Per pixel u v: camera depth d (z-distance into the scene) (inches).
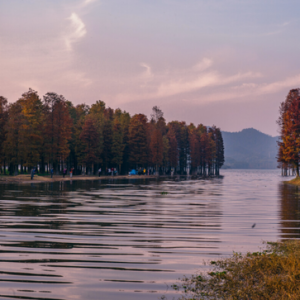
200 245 499.5
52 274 366.6
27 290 322.7
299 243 496.1
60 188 1758.1
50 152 3390.7
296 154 2847.0
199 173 7313.0
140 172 4736.7
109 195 1337.4
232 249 476.7
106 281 347.9
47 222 684.1
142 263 408.2
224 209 917.8
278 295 299.6
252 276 350.9
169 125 6752.0
